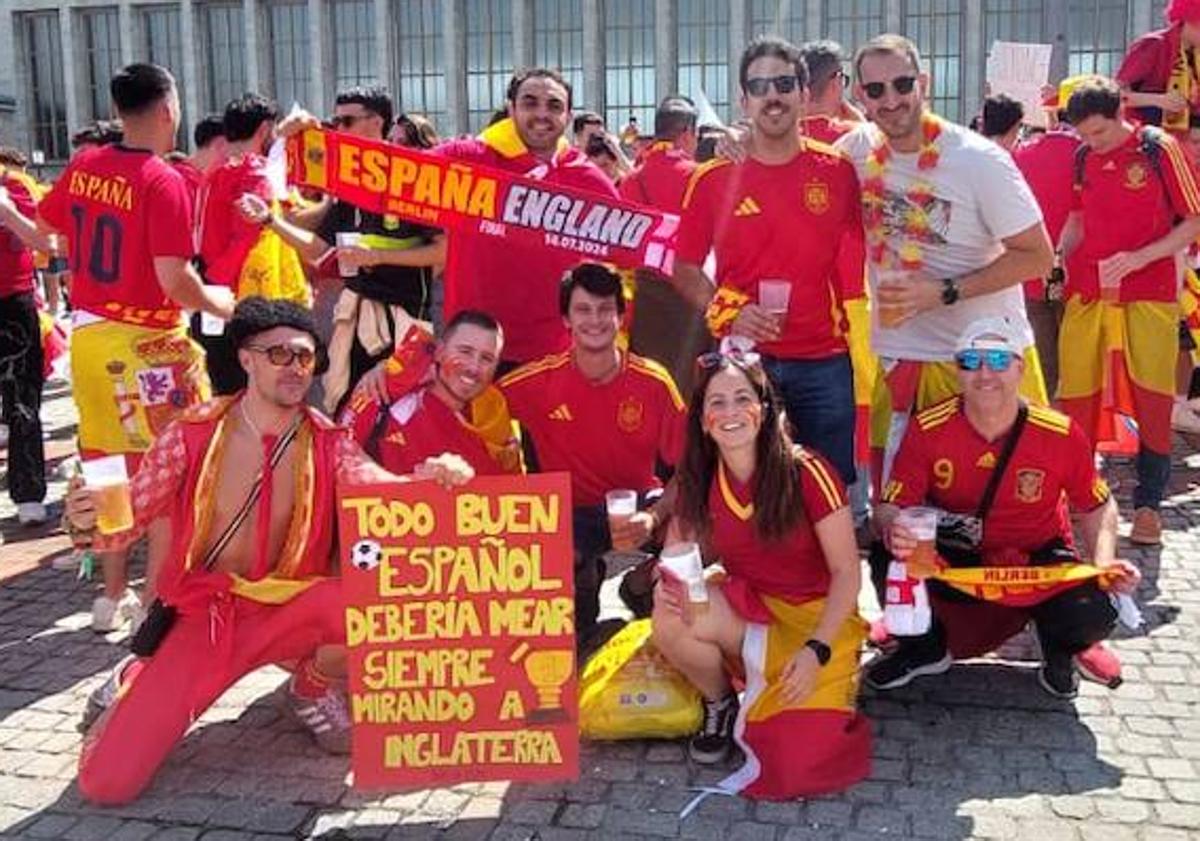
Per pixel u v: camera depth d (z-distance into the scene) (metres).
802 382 5.12
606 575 6.32
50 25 55.59
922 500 4.71
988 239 4.98
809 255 4.94
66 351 10.13
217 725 4.63
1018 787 4.04
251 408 4.23
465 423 4.86
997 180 4.82
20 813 4.03
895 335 5.32
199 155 7.92
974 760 4.23
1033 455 4.51
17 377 7.45
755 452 4.23
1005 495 4.58
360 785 3.99
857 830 3.79
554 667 3.98
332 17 52.78
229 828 3.90
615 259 5.22
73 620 5.84
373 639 3.97
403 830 3.87
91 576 6.50
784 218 4.89
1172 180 6.22
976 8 45.72
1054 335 7.88
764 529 4.22
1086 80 6.43
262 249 6.68
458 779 4.01
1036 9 45.28
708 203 5.02
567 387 5.05
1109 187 6.36
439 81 52.19
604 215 5.17
